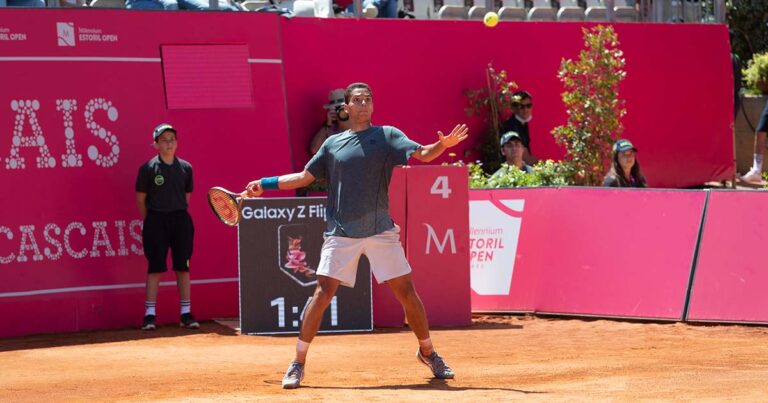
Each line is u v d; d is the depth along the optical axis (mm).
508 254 19094
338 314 17406
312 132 22328
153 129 18875
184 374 12914
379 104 23188
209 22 19625
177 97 19141
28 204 17797
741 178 28906
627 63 26516
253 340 16656
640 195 18406
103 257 18219
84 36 18500
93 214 18234
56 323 17766
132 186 18578
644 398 10180
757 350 14719
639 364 13234
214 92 19484
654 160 26859
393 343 16031
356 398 10344
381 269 11516
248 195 12031
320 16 24188
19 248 17656
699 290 17688
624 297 18125
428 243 18094
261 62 19984
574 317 18406
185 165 18016
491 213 19266
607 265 18344
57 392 11562
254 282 17375
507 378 11984
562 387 11117
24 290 17594
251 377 12547
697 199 18078
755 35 34531
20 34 18031
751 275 17469
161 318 18547
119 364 13992
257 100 19844
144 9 19109
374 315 18203
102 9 18734
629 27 26562
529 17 26750
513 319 18578
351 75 22828
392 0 25094
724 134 27875
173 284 18656
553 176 22188
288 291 17438
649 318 17875
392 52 23359
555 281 18656
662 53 26984
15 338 17297
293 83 22109
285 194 20016
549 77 25234
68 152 18172
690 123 27391
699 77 27500
